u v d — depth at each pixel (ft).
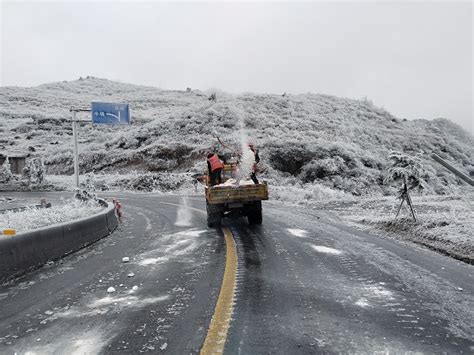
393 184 36.27
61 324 13.51
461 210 39.88
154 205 75.31
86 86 393.09
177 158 141.59
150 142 160.97
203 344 11.27
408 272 19.92
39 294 17.53
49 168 177.27
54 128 238.89
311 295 16.06
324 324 12.79
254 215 40.34
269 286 17.47
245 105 171.63
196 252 26.55
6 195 112.47
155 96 328.08
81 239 31.01
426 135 170.19
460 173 23.56
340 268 20.89
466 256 22.81
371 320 13.15
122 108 90.43
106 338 12.07
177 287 17.79
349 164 117.91
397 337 11.71
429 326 12.61
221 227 39.65
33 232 23.72
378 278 18.76
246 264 22.15
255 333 12.04
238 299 15.57
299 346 11.09
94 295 17.02
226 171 43.93
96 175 148.15
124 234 38.22
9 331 13.03
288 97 190.29
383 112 193.98
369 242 29.14
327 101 191.52
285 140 128.26
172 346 11.25
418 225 32.37
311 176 112.16
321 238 31.17
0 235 21.90
